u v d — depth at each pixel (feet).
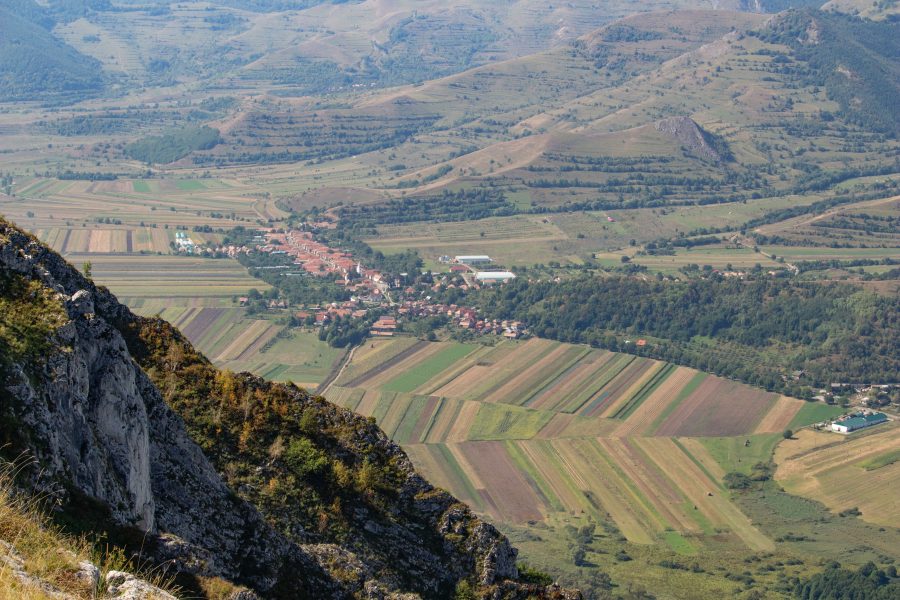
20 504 112.37
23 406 122.42
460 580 206.39
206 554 138.72
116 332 145.28
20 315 133.08
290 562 166.91
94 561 112.16
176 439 159.63
